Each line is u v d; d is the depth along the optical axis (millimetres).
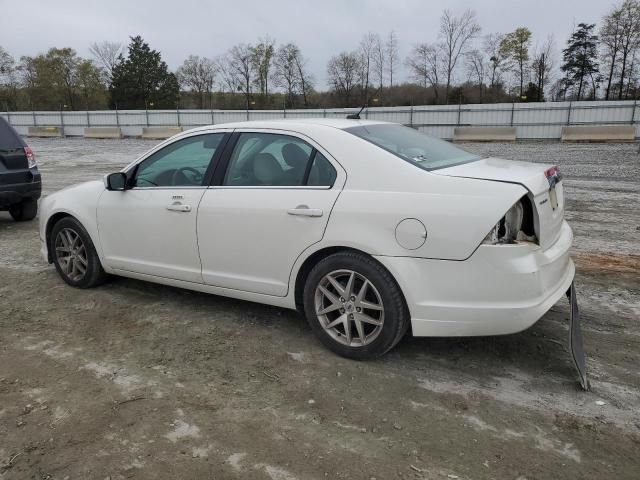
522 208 3018
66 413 2949
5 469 2490
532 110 27906
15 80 74562
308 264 3586
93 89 77188
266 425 2822
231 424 2834
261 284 3771
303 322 4152
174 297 4730
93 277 4852
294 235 3518
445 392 3113
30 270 5617
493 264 2963
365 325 3537
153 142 32594
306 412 2936
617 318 4141
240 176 3855
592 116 26969
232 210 3775
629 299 4543
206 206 3910
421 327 3182
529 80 56906
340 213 3330
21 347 3795
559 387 3152
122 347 3773
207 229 3920
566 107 27250
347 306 3438
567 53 60656
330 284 3523
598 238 6770
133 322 4203
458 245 2998
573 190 10812
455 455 2551
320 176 3500
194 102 74812
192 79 73188
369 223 3234
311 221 3434
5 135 7680
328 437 2711
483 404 2984
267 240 3648
